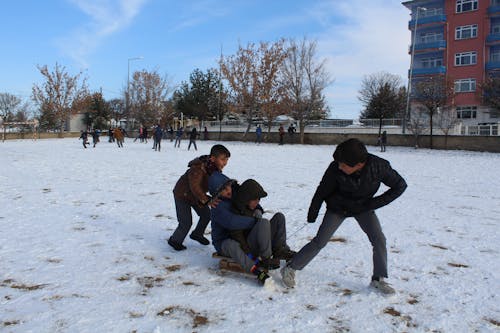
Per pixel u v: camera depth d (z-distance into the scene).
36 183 11.52
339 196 3.90
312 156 23.31
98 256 5.05
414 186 11.92
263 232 4.30
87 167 16.11
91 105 72.56
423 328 3.35
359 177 3.67
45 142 42.31
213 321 3.39
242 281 4.31
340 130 42.78
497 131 31.59
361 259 5.07
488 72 43.47
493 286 4.28
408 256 5.26
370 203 3.84
